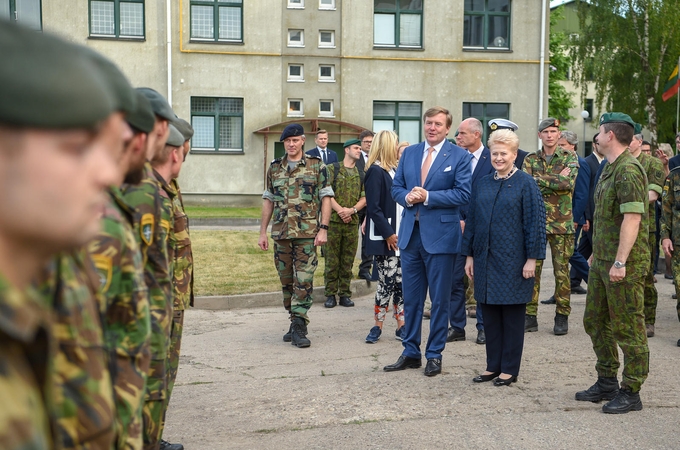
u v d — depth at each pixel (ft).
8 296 3.63
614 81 107.14
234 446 14.92
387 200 24.61
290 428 16.03
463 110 87.81
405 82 86.84
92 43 81.97
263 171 85.97
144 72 83.41
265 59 85.05
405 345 21.08
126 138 7.85
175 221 14.16
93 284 5.86
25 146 3.67
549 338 25.14
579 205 31.17
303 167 24.52
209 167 85.25
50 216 3.77
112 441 5.44
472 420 16.49
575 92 157.58
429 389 18.97
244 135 85.46
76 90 3.76
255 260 41.50
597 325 17.80
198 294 31.94
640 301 16.87
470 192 20.20
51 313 4.99
